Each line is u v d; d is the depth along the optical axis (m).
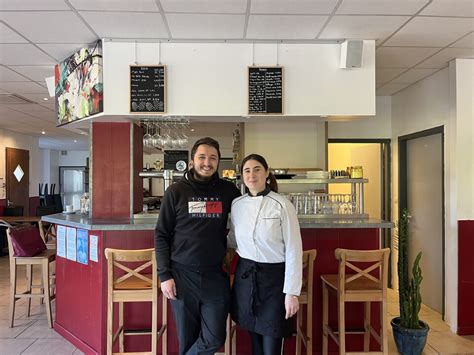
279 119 3.44
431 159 4.26
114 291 2.64
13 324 3.75
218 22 2.84
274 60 3.22
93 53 3.25
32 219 6.39
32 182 9.91
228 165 8.47
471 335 3.55
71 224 3.29
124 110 3.17
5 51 3.44
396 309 4.14
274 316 2.16
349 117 3.35
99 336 3.08
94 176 3.60
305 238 3.16
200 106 3.20
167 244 2.27
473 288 3.60
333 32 3.04
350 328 3.13
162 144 4.00
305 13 2.69
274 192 2.32
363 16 2.74
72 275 3.41
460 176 3.62
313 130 4.58
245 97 3.22
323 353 2.97
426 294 4.36
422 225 4.45
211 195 2.29
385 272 2.68
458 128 3.62
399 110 4.84
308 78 3.23
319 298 3.14
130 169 3.61
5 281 5.26
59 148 14.27
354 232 3.18
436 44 3.26
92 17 2.74
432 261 4.23
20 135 9.25
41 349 3.23
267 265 2.19
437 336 3.52
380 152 5.19
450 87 3.70
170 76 3.19
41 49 3.41
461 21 2.80
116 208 3.60
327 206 3.63
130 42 3.17
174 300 2.23
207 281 2.22
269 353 2.19
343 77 3.23
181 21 2.82
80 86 3.44
